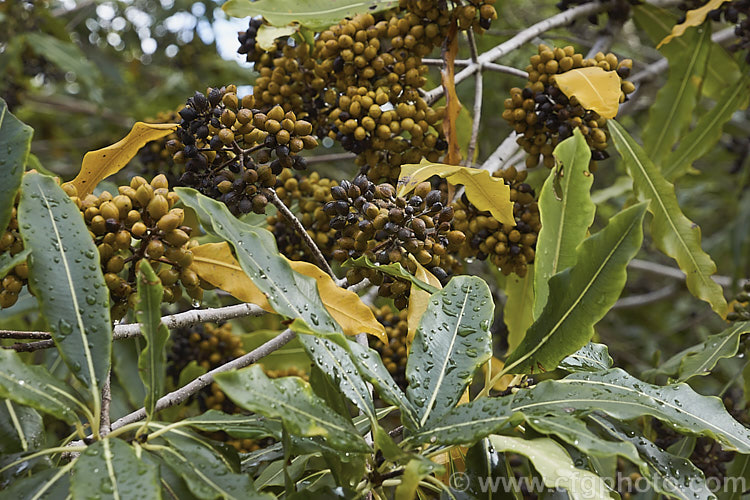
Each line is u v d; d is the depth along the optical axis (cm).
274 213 89
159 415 91
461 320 68
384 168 81
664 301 176
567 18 99
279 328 110
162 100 182
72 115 200
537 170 110
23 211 65
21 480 61
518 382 71
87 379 63
